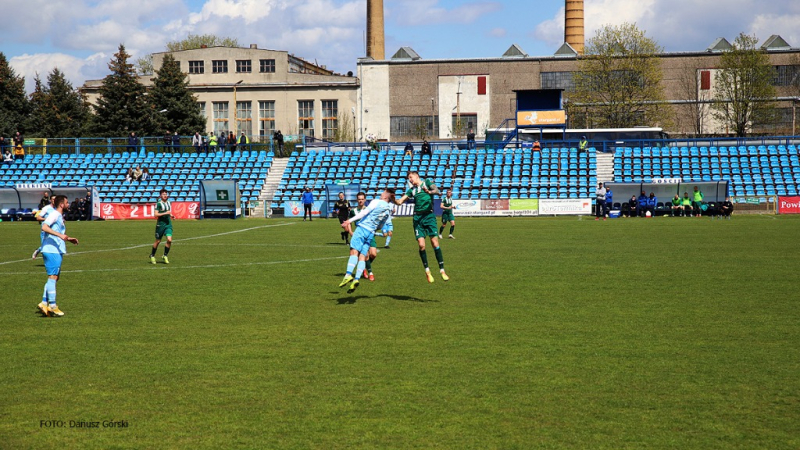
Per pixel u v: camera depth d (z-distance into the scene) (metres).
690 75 89.81
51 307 12.70
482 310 12.95
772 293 14.57
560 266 19.31
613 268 18.80
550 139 65.12
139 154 59.66
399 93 94.81
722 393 8.05
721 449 6.55
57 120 87.25
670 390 8.16
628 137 65.38
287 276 17.91
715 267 18.81
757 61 78.69
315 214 49.72
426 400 7.88
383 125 95.25
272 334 11.09
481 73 93.69
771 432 6.93
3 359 9.70
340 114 95.19
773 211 47.47
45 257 12.77
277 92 96.06
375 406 7.70
